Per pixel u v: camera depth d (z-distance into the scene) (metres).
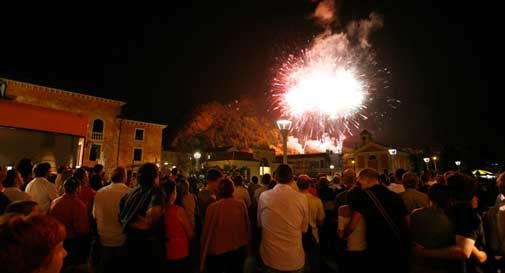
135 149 37.19
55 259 1.29
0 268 1.16
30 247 1.20
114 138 35.59
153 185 3.92
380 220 3.19
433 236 2.98
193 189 9.16
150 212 3.69
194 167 54.72
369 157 48.69
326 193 6.98
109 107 35.44
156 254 3.67
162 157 53.28
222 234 4.13
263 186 7.52
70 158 14.04
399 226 3.16
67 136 14.05
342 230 3.75
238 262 4.21
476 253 3.06
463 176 3.10
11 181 4.43
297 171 57.00
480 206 5.71
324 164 54.94
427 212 3.11
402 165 46.69
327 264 6.08
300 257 3.59
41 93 30.91
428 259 3.03
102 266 4.35
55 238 1.30
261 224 3.78
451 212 3.01
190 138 62.06
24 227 1.24
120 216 3.90
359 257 3.45
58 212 4.24
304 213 3.73
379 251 3.12
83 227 4.37
